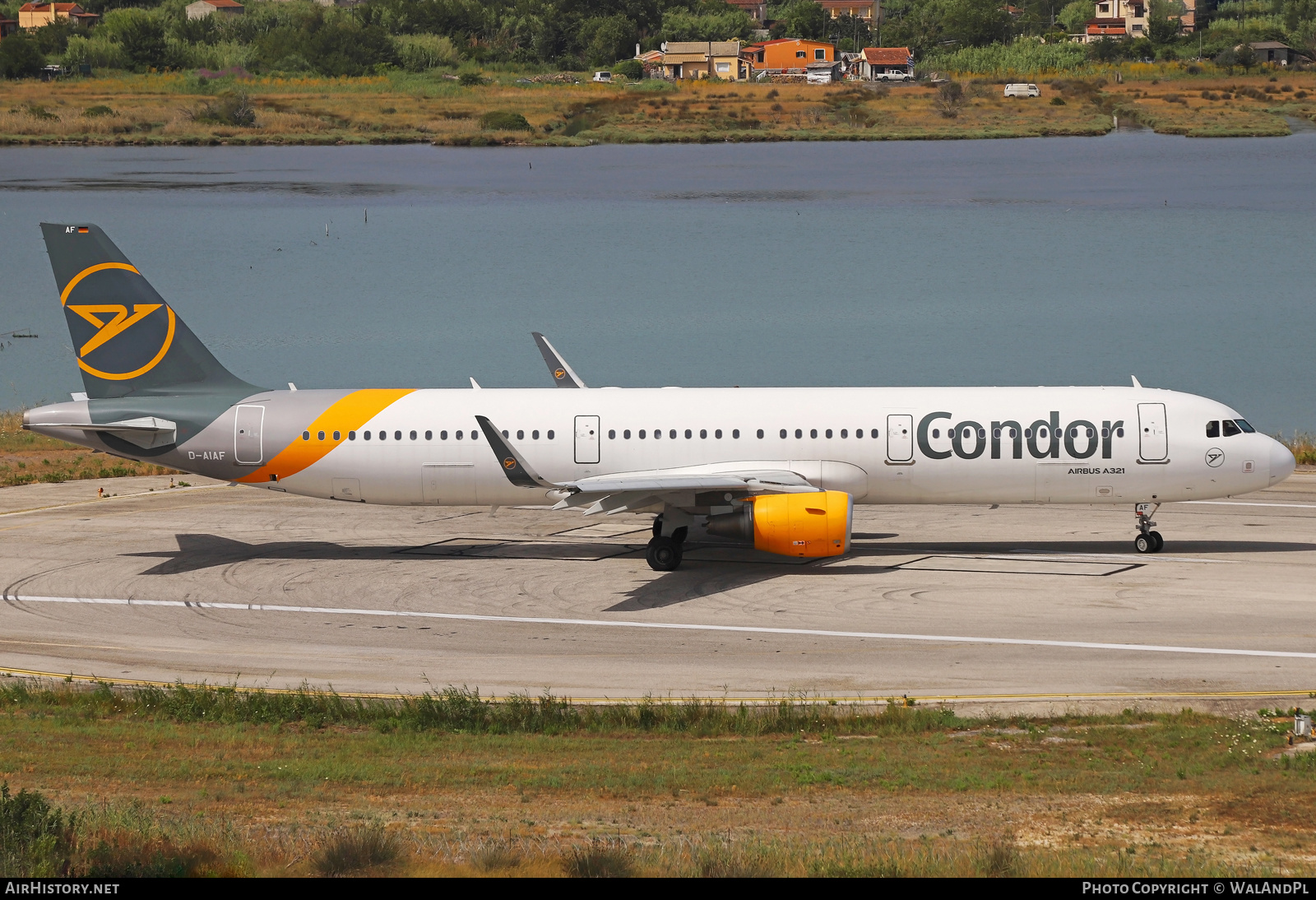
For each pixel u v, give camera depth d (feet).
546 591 593.83
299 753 392.27
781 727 416.67
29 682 477.77
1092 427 627.87
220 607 574.56
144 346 653.71
